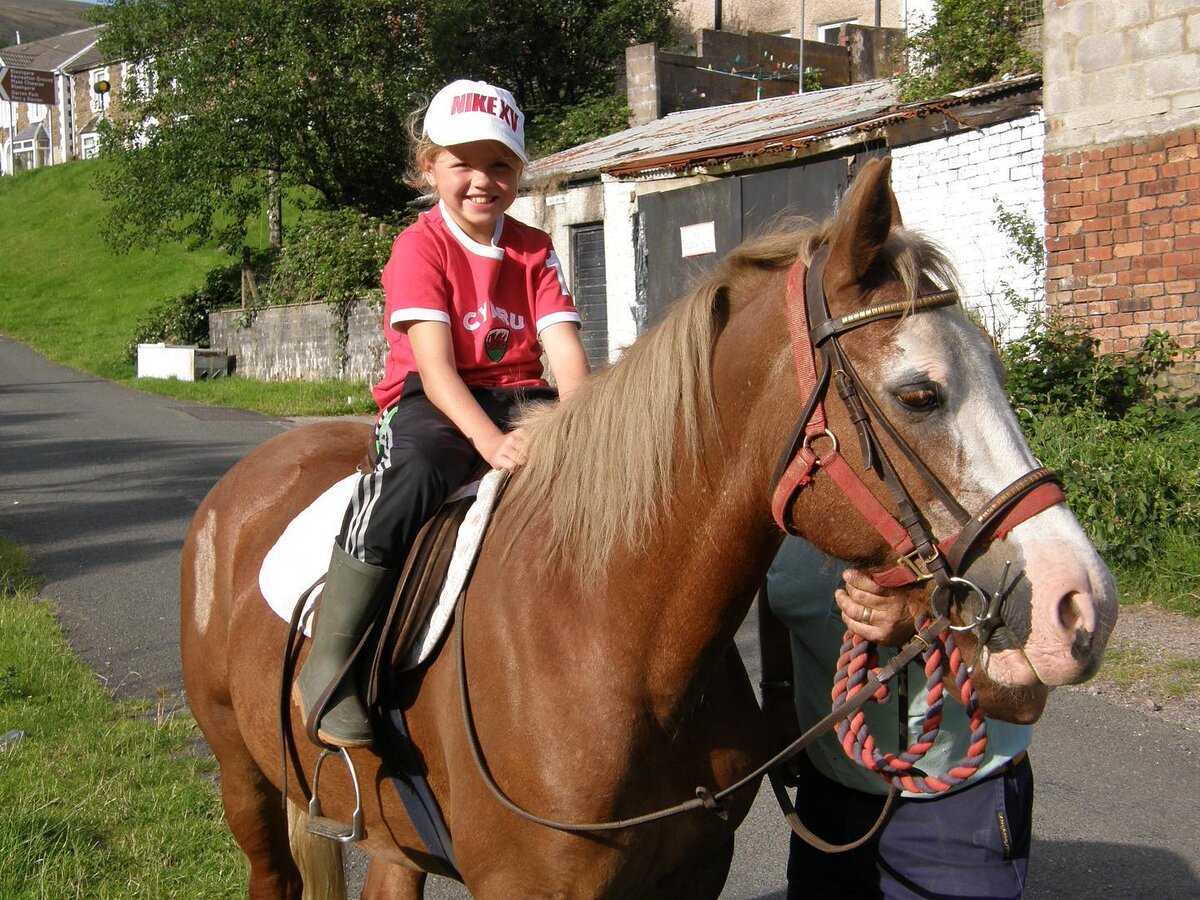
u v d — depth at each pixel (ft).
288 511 9.50
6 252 107.55
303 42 66.95
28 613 20.58
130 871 11.32
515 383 8.18
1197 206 24.61
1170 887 11.05
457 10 71.97
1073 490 21.06
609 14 81.87
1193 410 23.52
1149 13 25.02
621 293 41.98
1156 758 14.01
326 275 58.08
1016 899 7.34
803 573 7.57
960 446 5.63
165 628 20.31
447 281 7.89
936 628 5.83
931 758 7.17
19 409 52.26
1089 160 26.43
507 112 7.93
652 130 48.88
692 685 6.66
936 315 5.81
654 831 6.73
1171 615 19.01
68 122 170.50
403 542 7.54
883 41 65.87
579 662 6.59
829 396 5.93
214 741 10.12
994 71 34.60
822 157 33.81
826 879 8.00
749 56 63.87
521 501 7.24
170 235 73.46
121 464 37.22
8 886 10.84
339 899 9.33
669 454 6.57
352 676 7.55
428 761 7.41
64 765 13.92
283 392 54.80
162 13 68.18
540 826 6.54
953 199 30.40
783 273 6.57
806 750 7.86
